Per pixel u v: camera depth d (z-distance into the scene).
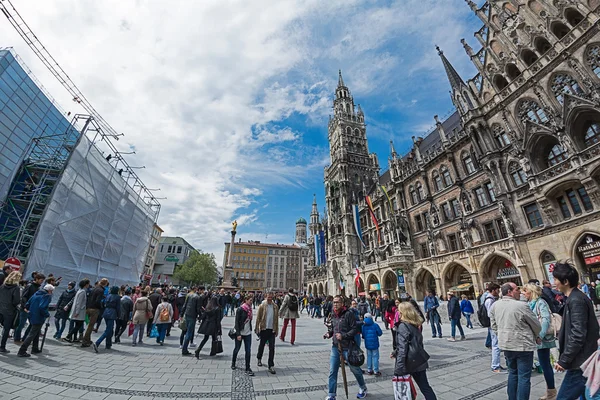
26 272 18.39
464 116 31.17
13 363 7.73
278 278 127.06
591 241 19.64
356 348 6.16
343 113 73.12
